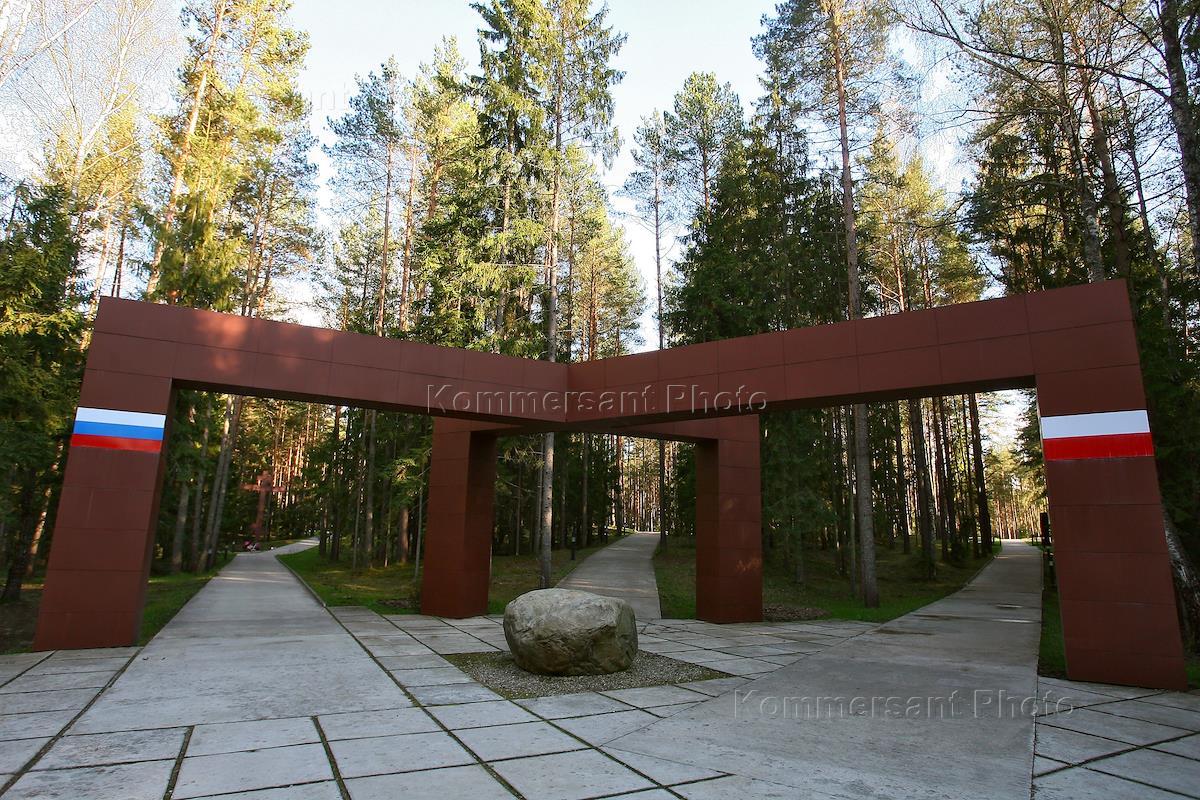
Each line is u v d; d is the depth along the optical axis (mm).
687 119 27438
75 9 13930
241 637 10000
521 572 23219
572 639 7449
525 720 5457
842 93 16594
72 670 7309
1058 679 7793
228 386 10188
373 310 28578
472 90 18359
